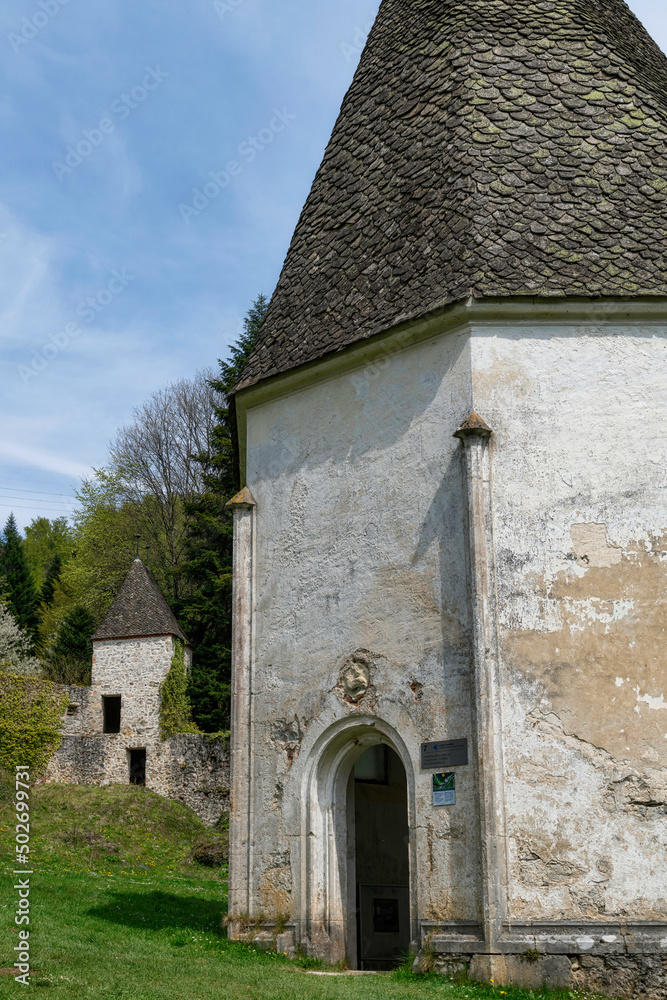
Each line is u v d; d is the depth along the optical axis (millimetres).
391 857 15969
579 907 10344
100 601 51594
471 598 11219
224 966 10836
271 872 12516
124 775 38688
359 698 12188
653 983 9945
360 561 12656
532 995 9758
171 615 41250
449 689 11352
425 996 9453
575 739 10828
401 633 11984
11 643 47438
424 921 10891
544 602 11266
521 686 11016
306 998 9188
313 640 12906
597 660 11047
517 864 10516
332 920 12078
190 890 19953
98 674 40469
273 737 13000
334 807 12523
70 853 26141
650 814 10547
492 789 10625
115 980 9625
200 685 40906
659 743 10742
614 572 11289
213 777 36812
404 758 11633
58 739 38000
